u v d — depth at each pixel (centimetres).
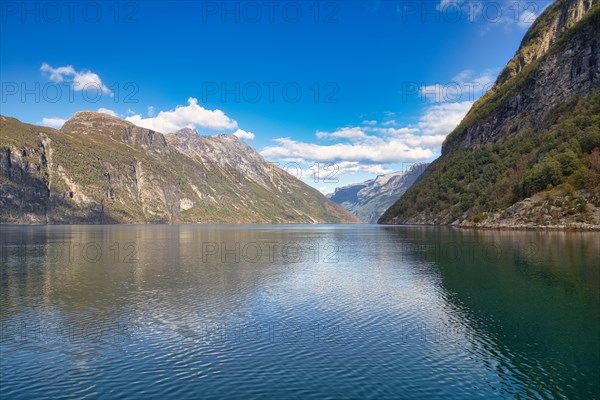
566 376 2442
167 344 2973
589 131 16488
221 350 2856
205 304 4188
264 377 2411
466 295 4516
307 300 4356
